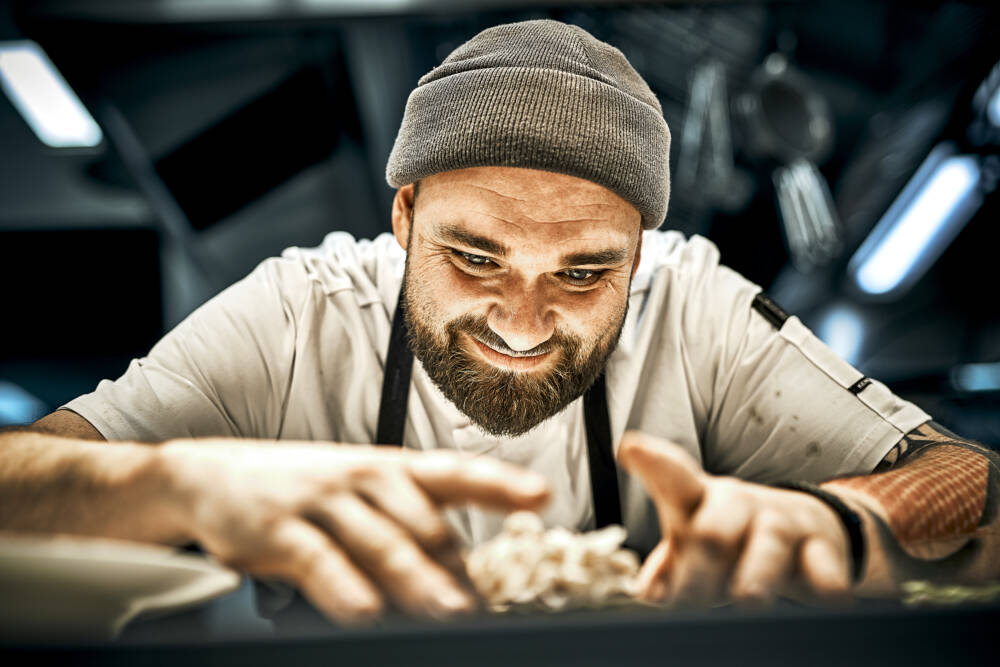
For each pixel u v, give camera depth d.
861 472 1.07
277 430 1.15
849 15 2.30
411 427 1.12
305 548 0.51
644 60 2.41
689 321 1.19
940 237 2.94
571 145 0.84
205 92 2.15
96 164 2.68
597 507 1.10
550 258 0.86
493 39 0.95
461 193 0.86
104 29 1.96
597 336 0.93
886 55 2.42
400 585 0.49
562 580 0.62
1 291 3.27
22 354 3.47
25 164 2.71
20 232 3.06
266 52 2.08
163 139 2.24
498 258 0.87
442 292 0.91
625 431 1.14
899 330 3.26
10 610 0.45
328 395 1.15
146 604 0.47
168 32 1.99
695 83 2.43
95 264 3.18
